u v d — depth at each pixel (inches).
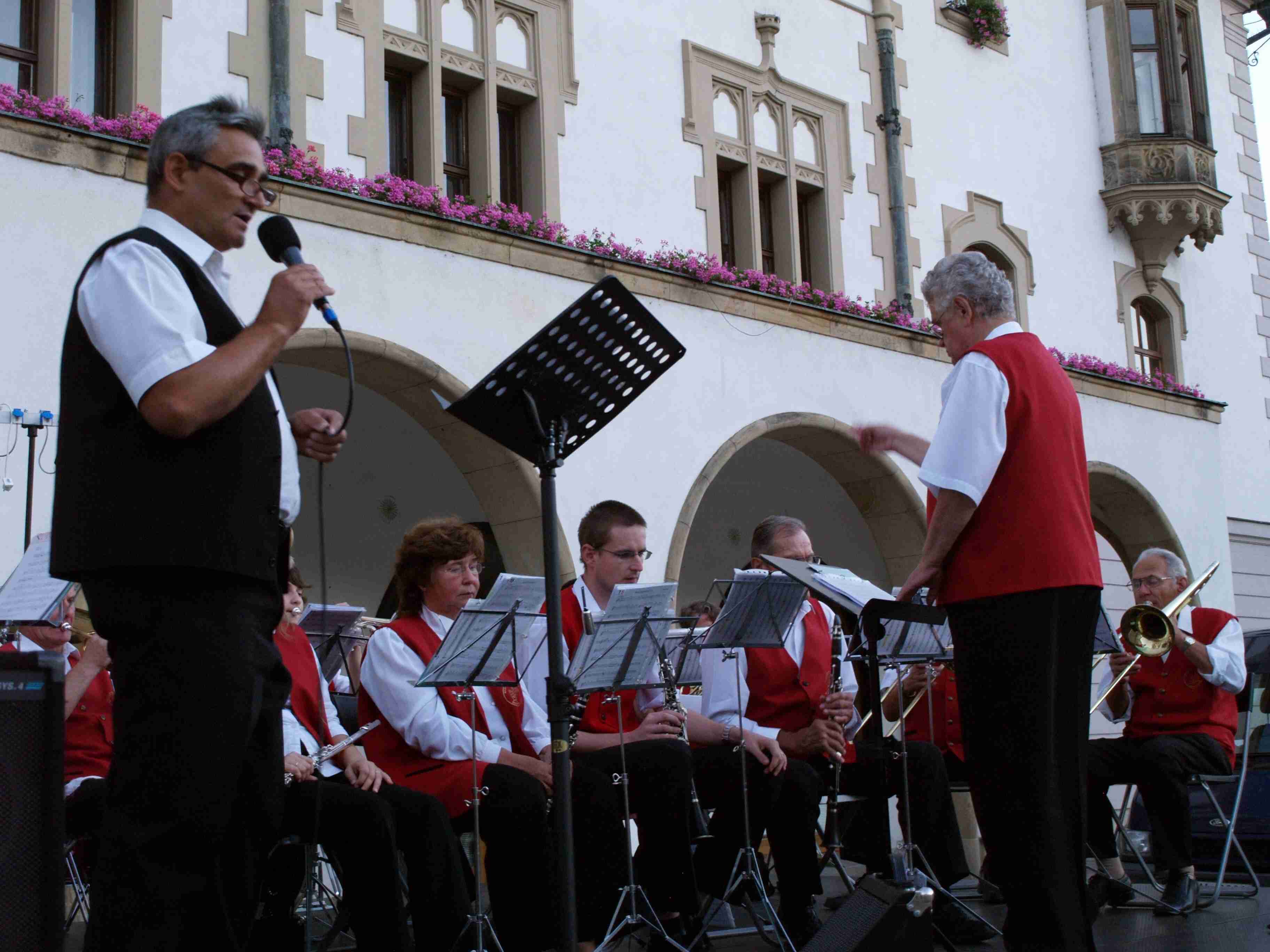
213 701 101.9
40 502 300.0
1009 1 626.5
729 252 502.3
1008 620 136.0
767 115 512.7
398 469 477.7
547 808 182.1
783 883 201.9
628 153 463.2
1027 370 141.3
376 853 156.9
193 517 102.2
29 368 300.0
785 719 222.4
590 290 148.1
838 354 485.4
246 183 112.5
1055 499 137.9
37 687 93.7
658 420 426.0
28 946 91.5
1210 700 252.1
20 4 346.6
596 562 212.5
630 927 179.8
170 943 99.0
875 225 544.1
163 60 361.4
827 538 577.6
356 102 398.0
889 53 557.3
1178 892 235.3
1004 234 597.9
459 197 390.0
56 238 307.0
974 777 138.1
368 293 359.3
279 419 111.7
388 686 185.3
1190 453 624.7
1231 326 703.7
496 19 436.5
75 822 171.9
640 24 475.5
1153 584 267.9
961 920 209.0
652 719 197.6
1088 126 652.1
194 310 105.9
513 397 152.9
